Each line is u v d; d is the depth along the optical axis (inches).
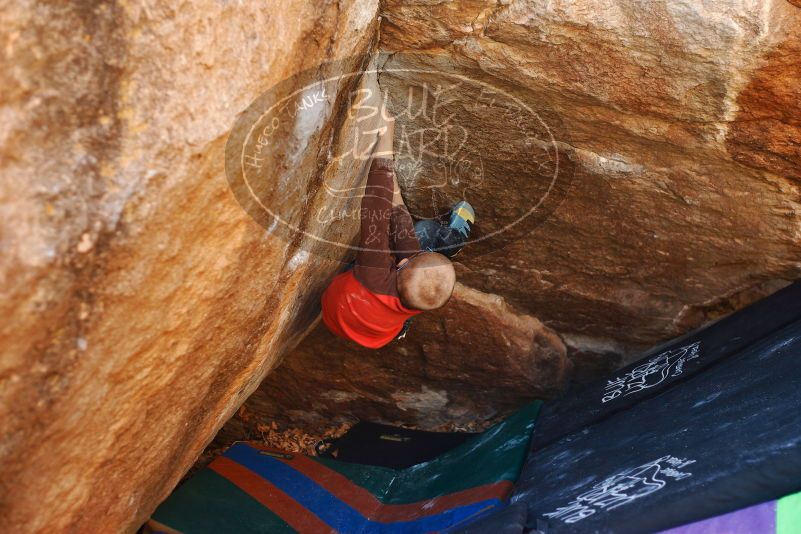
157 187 63.8
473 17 94.5
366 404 182.1
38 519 73.0
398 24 95.7
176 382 87.3
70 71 54.4
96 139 57.9
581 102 106.7
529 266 149.2
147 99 60.2
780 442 90.0
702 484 91.7
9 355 58.5
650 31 94.8
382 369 174.1
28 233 55.4
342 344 170.4
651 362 153.1
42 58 52.4
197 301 79.9
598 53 98.6
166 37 59.7
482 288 157.0
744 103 102.4
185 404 94.8
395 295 117.6
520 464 140.3
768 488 87.3
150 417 85.9
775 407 100.5
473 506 129.3
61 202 56.9
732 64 96.7
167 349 79.8
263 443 179.5
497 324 159.9
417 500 148.2
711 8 91.4
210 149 67.4
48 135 54.6
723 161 114.7
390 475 162.7
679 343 153.5
